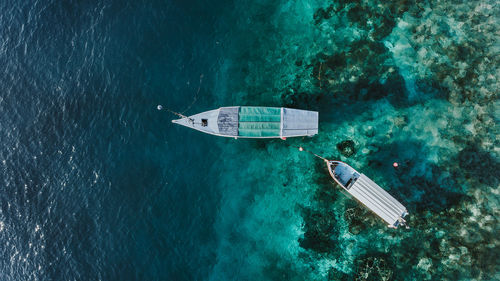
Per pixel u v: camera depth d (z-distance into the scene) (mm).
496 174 24875
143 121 27594
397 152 26047
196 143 27250
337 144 26422
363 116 26328
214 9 27781
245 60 27312
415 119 25938
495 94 25125
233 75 27297
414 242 25438
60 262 27125
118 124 27781
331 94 26688
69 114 28375
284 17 27188
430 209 25500
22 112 29016
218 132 25156
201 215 26938
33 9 29547
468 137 25359
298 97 26922
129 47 28109
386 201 24281
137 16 28250
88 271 26766
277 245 26703
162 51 27812
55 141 28438
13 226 28047
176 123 27156
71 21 28984
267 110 24703
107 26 28484
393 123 26125
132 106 27781
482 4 25531
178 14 27984
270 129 24656
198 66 27531
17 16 29719
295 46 27031
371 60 26344
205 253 26688
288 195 26812
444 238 25219
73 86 28484
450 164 25469
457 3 25828
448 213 25266
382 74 26281
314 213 26484
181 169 27250
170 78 27594
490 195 24828
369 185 24484
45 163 28359
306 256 26422
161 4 28172
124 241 26859
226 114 24984
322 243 26250
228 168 27156
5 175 28688
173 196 27125
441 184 25516
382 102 26234
